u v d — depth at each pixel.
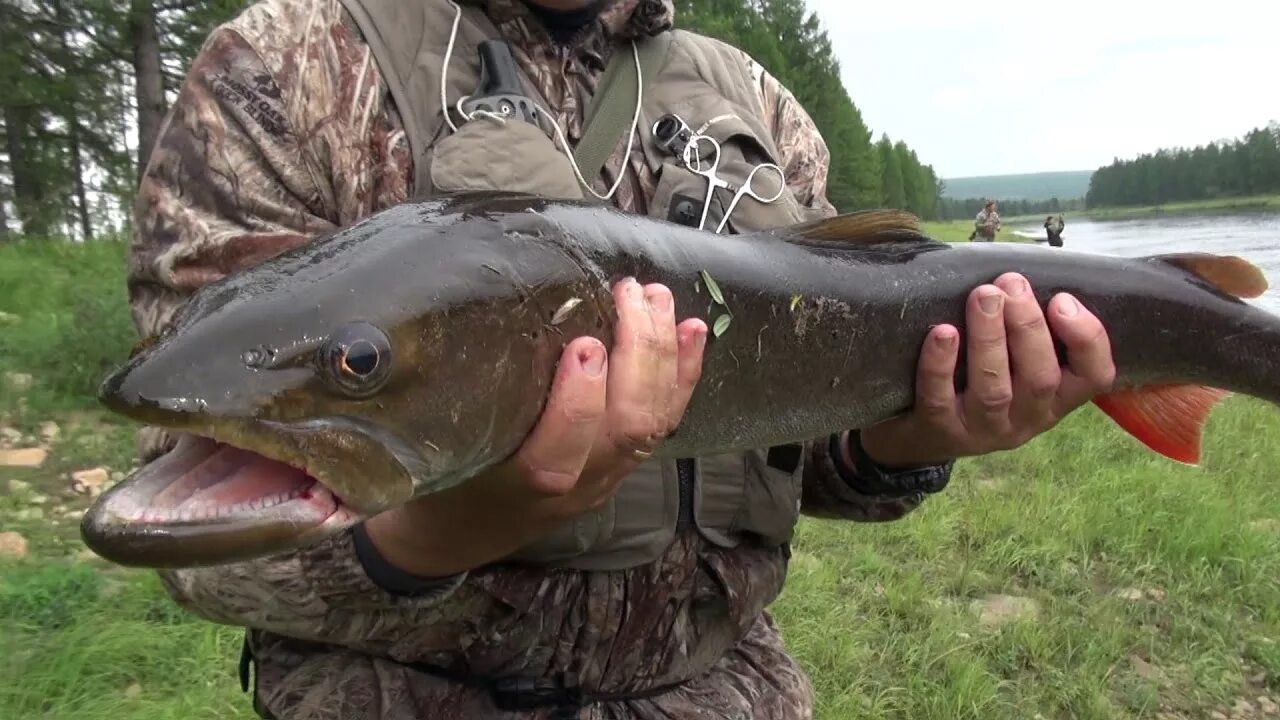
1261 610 1.48
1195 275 0.67
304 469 0.33
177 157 0.45
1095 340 0.56
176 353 0.33
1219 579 1.56
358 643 0.46
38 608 1.18
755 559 0.54
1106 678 1.26
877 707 1.16
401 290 0.37
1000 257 0.62
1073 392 0.58
